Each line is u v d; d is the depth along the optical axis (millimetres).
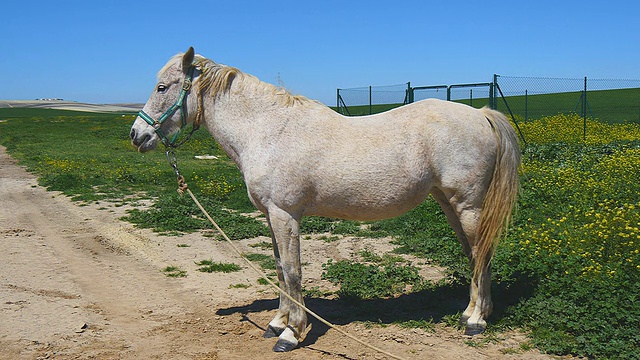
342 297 5676
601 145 15258
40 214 10898
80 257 7625
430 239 7676
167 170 17094
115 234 9031
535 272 5449
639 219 6160
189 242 8523
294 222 4523
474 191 4430
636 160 10430
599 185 8914
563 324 4555
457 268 6000
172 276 6734
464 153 4363
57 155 22672
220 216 10141
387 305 5406
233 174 15180
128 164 19016
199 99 4754
